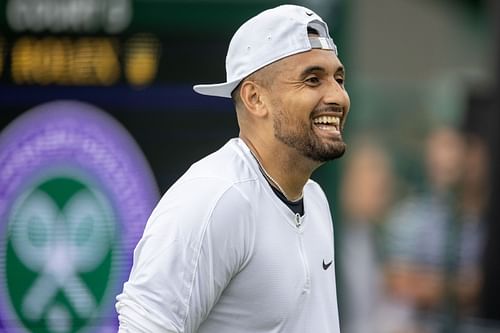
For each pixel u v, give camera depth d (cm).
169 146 1922
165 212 1068
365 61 3238
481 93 2383
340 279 2003
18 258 1920
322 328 1107
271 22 1104
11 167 1919
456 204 2362
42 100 1920
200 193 1063
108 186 1919
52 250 1919
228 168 1090
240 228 1061
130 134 1919
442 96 2755
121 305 1066
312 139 1086
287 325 1082
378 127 2986
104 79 1917
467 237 2305
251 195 1078
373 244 2545
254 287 1068
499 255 1998
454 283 2284
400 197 2803
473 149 2369
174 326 1045
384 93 3023
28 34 1919
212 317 1074
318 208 1171
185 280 1045
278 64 1092
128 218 1919
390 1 3253
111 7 1912
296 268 1084
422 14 3262
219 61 1909
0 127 1917
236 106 1134
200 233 1048
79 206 1922
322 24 1119
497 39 2073
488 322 2012
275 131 1095
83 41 1919
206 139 1917
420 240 2381
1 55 1919
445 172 2414
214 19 1905
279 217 1091
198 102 1914
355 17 3133
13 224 1919
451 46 3259
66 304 1919
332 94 1088
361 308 2441
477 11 3234
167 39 1911
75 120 1919
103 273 1922
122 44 1916
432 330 2314
